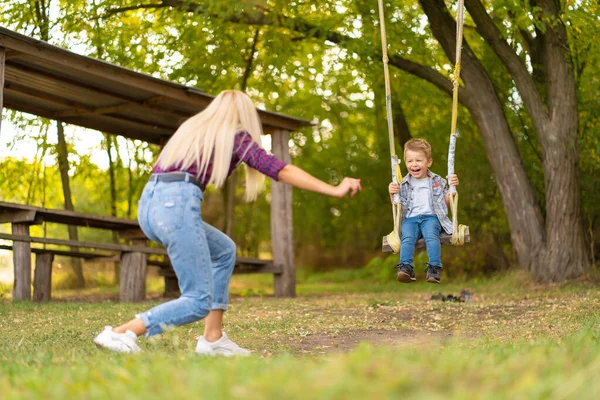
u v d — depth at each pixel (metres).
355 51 12.24
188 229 4.13
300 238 26.97
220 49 15.05
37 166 15.42
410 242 6.36
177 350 4.52
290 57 14.47
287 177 4.14
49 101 11.53
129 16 15.88
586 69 14.02
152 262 12.81
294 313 8.52
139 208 4.25
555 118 12.48
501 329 6.61
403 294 12.96
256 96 19.36
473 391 2.35
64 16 13.77
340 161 22.59
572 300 9.30
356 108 20.03
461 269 17.41
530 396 2.29
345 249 25.70
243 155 4.21
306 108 20.14
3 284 15.06
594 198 14.26
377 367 2.57
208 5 11.98
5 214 10.02
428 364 2.85
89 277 18.28
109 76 9.89
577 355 3.38
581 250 12.41
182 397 2.37
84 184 18.80
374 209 22.81
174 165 4.19
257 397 2.26
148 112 12.34
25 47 8.92
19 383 2.91
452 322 7.57
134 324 4.25
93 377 2.96
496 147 12.96
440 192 6.46
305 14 14.14
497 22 13.17
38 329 6.56
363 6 13.05
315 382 2.39
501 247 16.91
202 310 4.23
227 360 3.63
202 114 4.34
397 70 15.25
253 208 25.50
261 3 11.69
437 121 17.23
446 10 12.88
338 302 10.27
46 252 10.91
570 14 11.34
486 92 13.01
